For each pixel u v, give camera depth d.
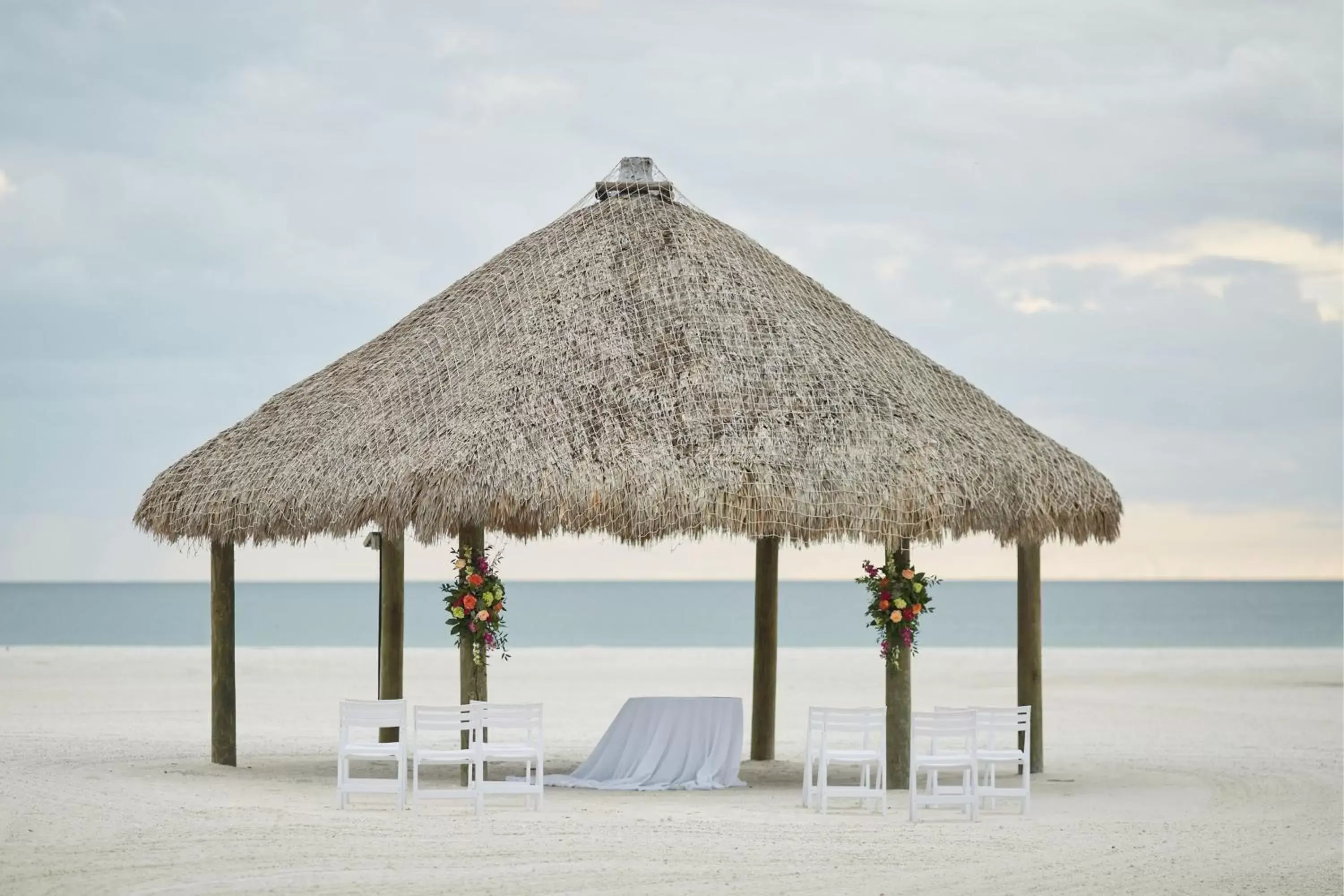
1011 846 11.28
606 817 12.26
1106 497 14.99
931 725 12.41
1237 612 111.94
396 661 16.20
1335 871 10.55
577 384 14.09
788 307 15.17
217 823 11.71
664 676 32.00
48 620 91.50
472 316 15.37
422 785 14.26
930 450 13.88
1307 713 23.56
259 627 83.44
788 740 20.06
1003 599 156.38
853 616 109.38
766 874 10.04
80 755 16.52
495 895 9.26
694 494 13.13
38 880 9.55
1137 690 27.89
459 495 13.20
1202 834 12.06
